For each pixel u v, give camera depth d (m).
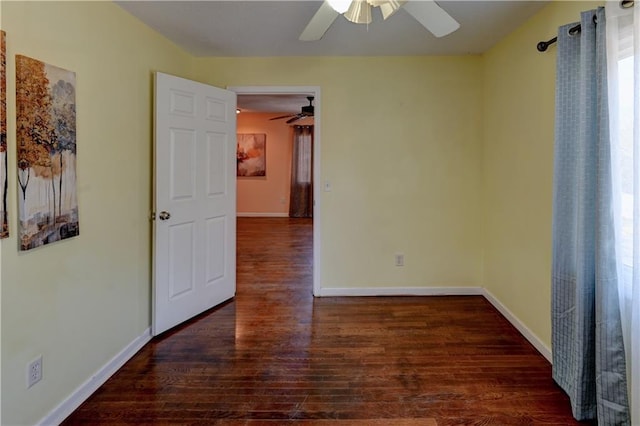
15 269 1.60
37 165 1.68
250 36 2.92
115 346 2.35
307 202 8.98
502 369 2.32
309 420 1.87
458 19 2.60
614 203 1.67
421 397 2.04
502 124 3.09
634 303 1.54
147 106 2.69
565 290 2.05
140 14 2.48
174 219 2.88
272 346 2.64
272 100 6.32
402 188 3.60
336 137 3.56
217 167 3.29
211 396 2.06
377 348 2.60
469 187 3.59
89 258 2.09
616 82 1.64
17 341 1.62
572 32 1.94
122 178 2.40
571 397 1.94
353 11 1.80
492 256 3.38
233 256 3.55
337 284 3.68
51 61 1.78
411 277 3.68
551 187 2.39
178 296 2.96
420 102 3.53
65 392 1.91
